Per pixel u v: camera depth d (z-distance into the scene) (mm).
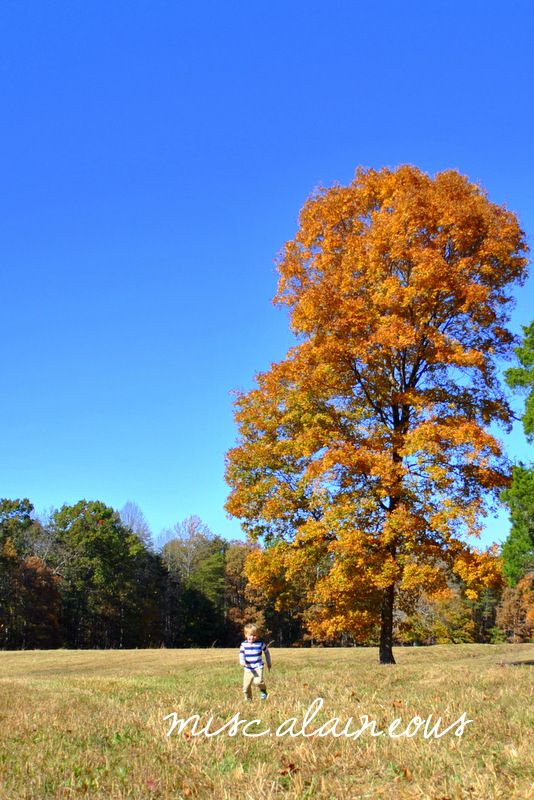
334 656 31109
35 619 65812
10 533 69875
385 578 18672
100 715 11086
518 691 12180
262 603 77438
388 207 22031
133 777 6961
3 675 29344
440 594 18875
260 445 21672
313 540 20531
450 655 30359
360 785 6637
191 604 80125
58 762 7590
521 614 79750
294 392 21203
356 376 21031
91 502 74750
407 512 18828
